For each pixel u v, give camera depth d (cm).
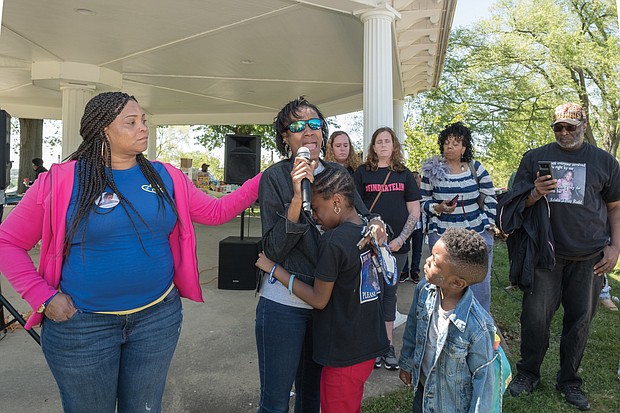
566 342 277
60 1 530
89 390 155
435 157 324
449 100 1930
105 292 152
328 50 732
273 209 183
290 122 193
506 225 272
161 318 166
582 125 260
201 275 605
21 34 654
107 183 154
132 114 156
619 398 283
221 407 266
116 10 558
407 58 775
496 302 482
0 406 263
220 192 1068
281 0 512
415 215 315
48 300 147
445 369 182
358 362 181
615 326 409
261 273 195
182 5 540
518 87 1783
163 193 165
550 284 276
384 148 318
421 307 193
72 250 151
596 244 263
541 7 1675
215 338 376
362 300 181
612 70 1598
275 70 873
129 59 795
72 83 841
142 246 158
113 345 157
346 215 188
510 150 1894
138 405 169
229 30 632
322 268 172
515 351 355
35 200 151
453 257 170
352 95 1128
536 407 268
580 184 262
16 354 335
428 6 556
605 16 1772
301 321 187
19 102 1296
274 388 186
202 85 1012
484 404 171
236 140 531
